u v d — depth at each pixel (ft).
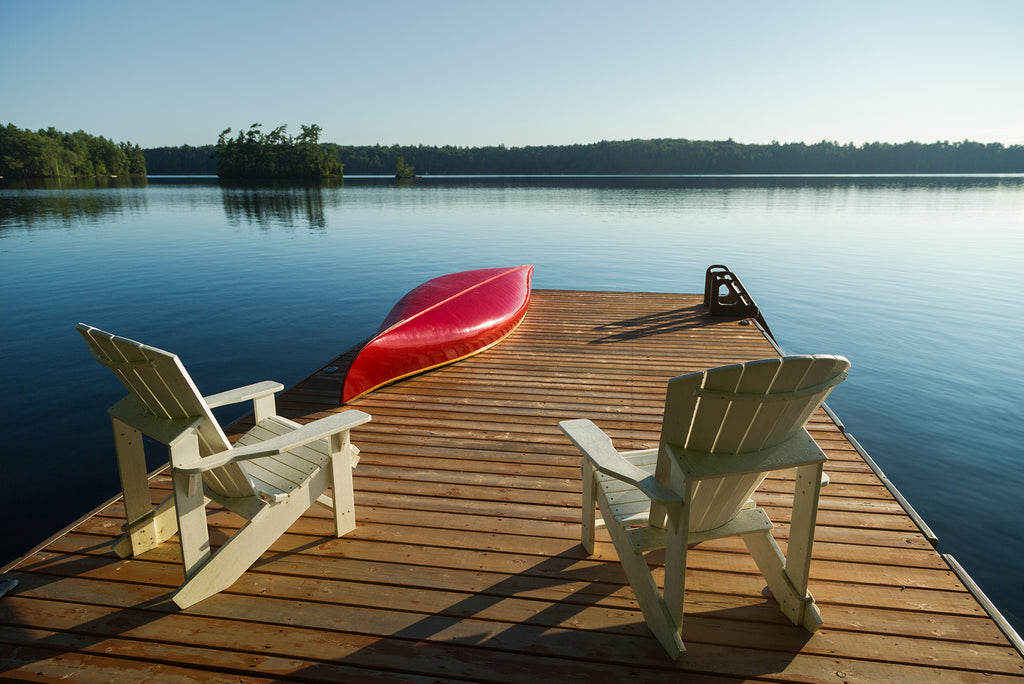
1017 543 14.47
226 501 7.95
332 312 35.70
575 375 17.03
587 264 53.26
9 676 6.26
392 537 8.93
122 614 7.22
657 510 6.84
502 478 10.88
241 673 6.31
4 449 18.54
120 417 7.59
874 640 6.74
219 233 73.41
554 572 8.06
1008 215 100.22
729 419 5.73
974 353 29.01
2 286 41.52
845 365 5.63
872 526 9.17
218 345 29.14
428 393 15.62
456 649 6.64
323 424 7.75
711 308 24.39
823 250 61.72
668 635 6.36
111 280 44.04
